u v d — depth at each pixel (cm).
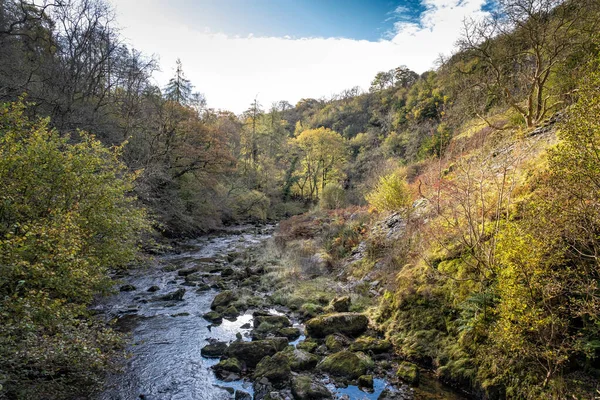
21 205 564
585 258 461
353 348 712
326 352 717
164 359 696
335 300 957
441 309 696
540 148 814
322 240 1617
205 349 726
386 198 1464
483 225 640
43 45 1931
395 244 1118
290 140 5078
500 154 918
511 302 464
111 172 786
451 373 582
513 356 505
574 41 1240
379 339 746
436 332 677
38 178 619
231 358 679
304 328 852
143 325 865
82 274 580
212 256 1748
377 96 7700
